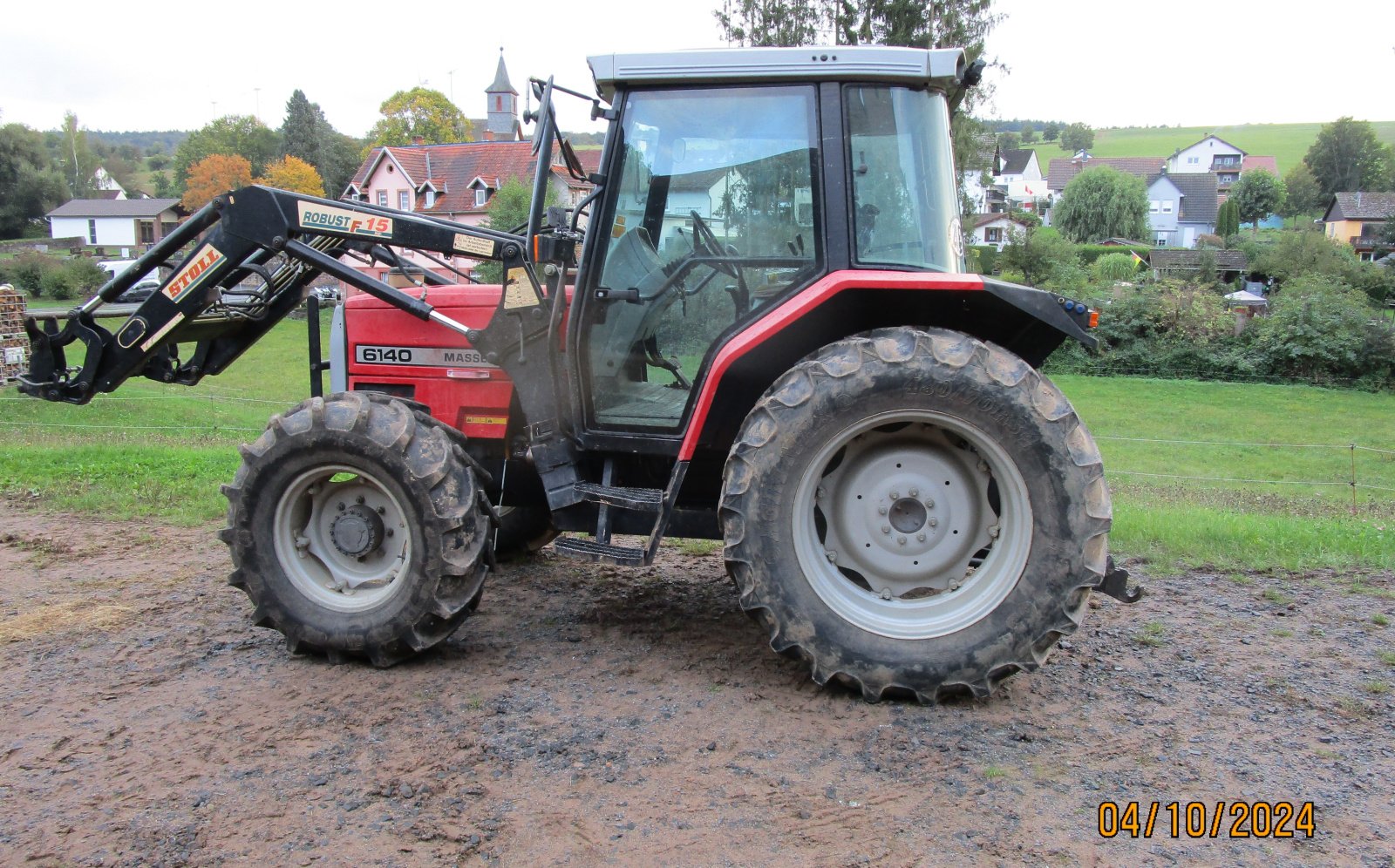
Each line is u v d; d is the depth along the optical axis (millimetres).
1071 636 4617
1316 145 100375
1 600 5266
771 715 3766
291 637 4324
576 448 4344
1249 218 91625
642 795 3199
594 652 4441
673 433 4250
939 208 4004
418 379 4824
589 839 2959
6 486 7797
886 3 24969
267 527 4312
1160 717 3764
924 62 3879
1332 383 28469
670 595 5262
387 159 47281
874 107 3934
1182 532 6227
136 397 20266
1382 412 24922
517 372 4348
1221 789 3246
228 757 3492
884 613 3887
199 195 75125
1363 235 70500
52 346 4930
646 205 4160
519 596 5250
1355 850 2912
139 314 4797
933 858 2863
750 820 3053
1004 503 3820
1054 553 3676
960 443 3947
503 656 4402
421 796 3209
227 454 9422
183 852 2936
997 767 3369
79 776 3381
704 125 4051
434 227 4402
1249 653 4410
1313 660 4332
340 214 4500
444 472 4125
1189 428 23109
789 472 3760
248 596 4820
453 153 47844
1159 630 4668
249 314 5363
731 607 5070
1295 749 3516
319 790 3270
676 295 4199
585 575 5629
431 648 4457
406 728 3695
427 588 4129
